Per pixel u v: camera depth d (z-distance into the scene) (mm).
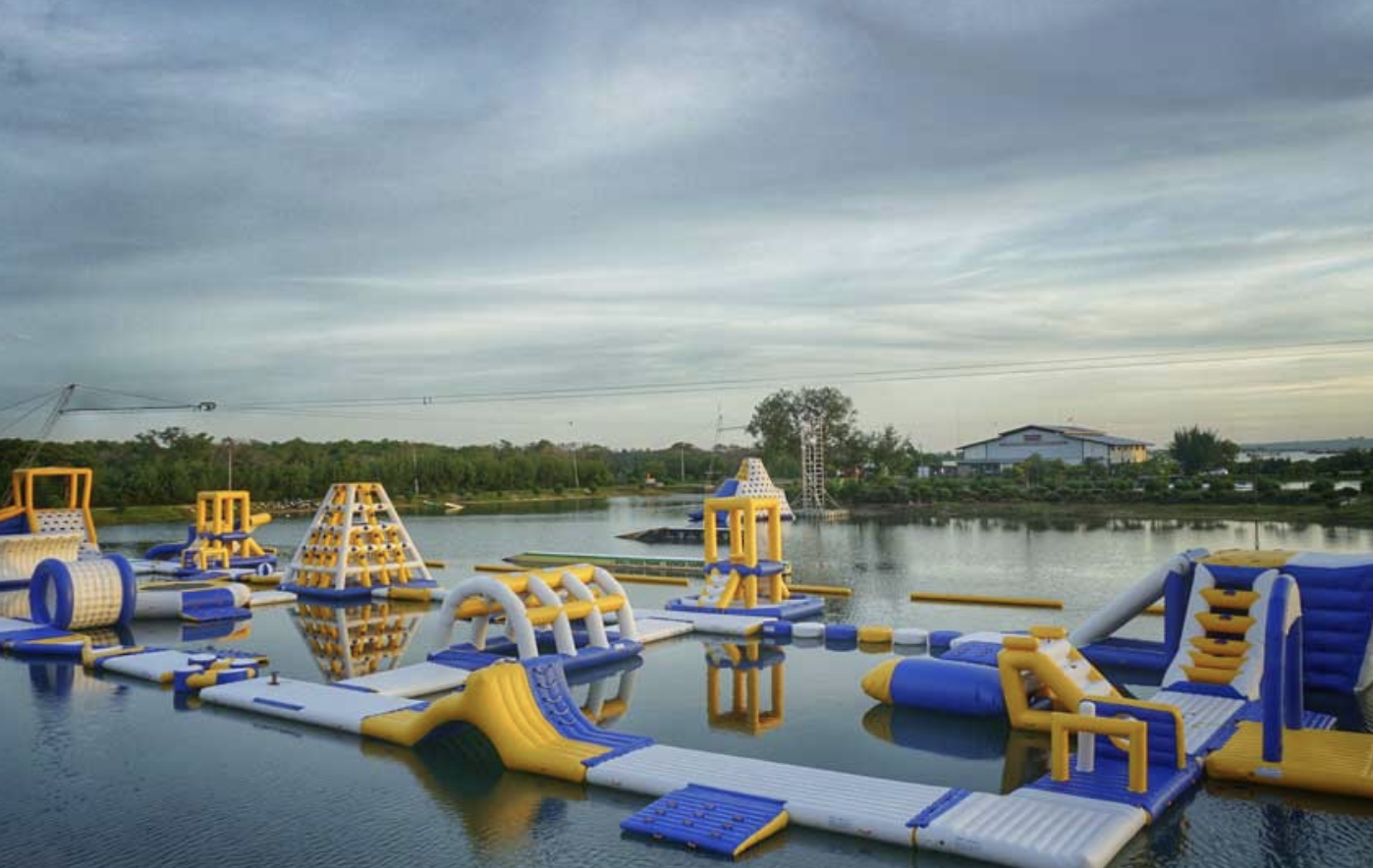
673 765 16344
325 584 40938
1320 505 68625
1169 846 13273
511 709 17844
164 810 15516
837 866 12961
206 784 16766
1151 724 15547
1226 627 20891
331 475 116625
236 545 52688
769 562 34281
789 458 135625
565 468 145125
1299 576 21344
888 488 94812
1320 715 18500
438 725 18422
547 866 13164
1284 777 15070
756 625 30578
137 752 18594
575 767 16438
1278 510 69188
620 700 22453
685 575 46688
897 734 19422
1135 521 67562
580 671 25547
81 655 28219
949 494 91812
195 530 51656
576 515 99562
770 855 13312
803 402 130125
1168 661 23297
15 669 26797
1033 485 93562
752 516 33844
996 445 122062
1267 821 14055
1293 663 16922
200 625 34375
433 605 38938
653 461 178000
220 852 13836
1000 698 20250
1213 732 17312
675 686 23781
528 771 16922
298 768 17547
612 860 13297
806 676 24859
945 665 21562
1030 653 18766
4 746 19062
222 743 19141
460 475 129500
